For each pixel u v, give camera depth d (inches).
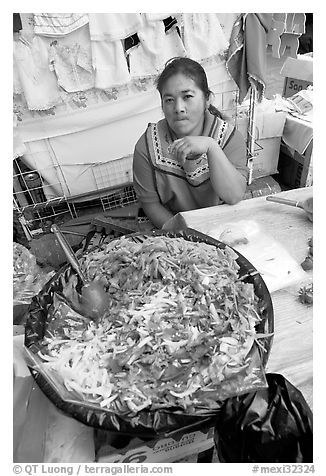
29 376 22.4
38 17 50.8
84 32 54.2
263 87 53.8
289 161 70.4
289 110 66.6
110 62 57.2
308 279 27.9
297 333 24.6
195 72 38.6
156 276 25.6
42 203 64.7
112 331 23.1
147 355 21.0
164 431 18.3
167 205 49.6
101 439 20.3
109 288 26.1
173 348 21.2
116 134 66.3
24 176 64.2
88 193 69.6
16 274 34.8
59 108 60.0
